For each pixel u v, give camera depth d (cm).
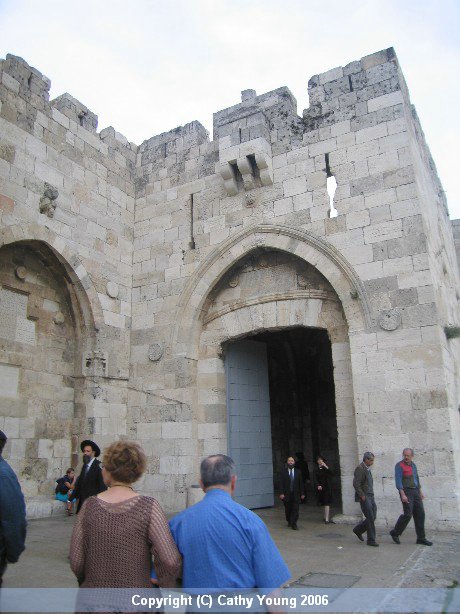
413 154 1302
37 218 1344
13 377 1289
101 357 1453
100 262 1526
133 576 331
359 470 964
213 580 315
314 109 1445
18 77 1352
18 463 1262
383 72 1366
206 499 349
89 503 355
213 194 1555
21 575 698
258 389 1564
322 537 1030
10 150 1297
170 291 1552
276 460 2241
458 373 1478
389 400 1157
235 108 1573
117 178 1647
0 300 1288
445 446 1081
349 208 1318
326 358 2295
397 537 940
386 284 1223
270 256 1461
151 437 1470
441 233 1662
